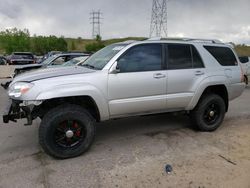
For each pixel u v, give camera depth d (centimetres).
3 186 359
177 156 443
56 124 421
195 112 552
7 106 447
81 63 558
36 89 408
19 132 566
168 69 503
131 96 471
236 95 600
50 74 444
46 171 397
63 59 1216
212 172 388
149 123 622
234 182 363
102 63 474
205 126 556
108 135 545
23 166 413
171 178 372
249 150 468
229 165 410
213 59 561
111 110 461
